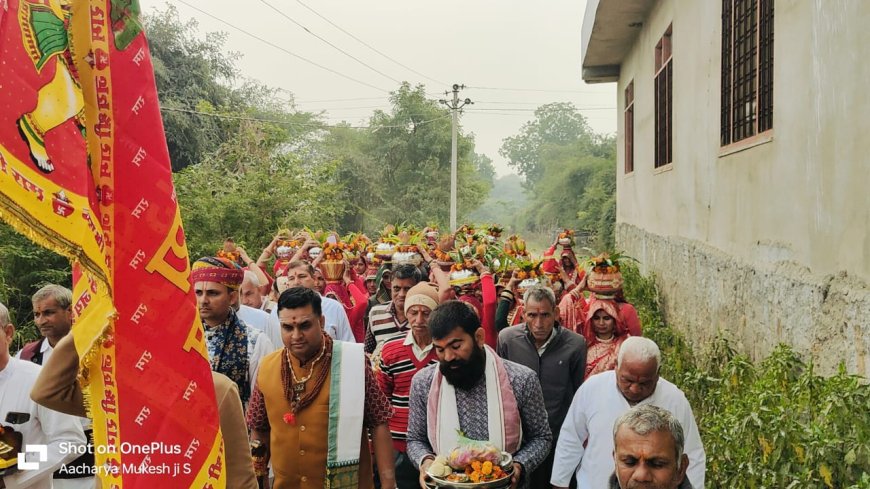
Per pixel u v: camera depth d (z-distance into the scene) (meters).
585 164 51.06
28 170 1.96
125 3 2.21
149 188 2.22
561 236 9.89
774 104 7.16
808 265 6.27
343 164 37.81
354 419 4.07
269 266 17.20
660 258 13.95
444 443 4.07
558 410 5.47
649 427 2.80
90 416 2.34
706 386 7.73
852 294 5.28
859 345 5.16
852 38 5.37
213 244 17.39
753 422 5.14
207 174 18.81
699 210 10.60
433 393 4.17
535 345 5.56
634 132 17.69
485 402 4.07
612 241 34.12
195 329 2.31
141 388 2.23
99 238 2.11
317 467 4.10
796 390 5.31
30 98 1.99
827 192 5.85
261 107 35.41
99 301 2.20
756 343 7.68
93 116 2.18
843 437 4.61
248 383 4.76
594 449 4.11
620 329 6.18
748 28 8.30
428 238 14.58
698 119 10.65
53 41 2.07
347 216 38.19
